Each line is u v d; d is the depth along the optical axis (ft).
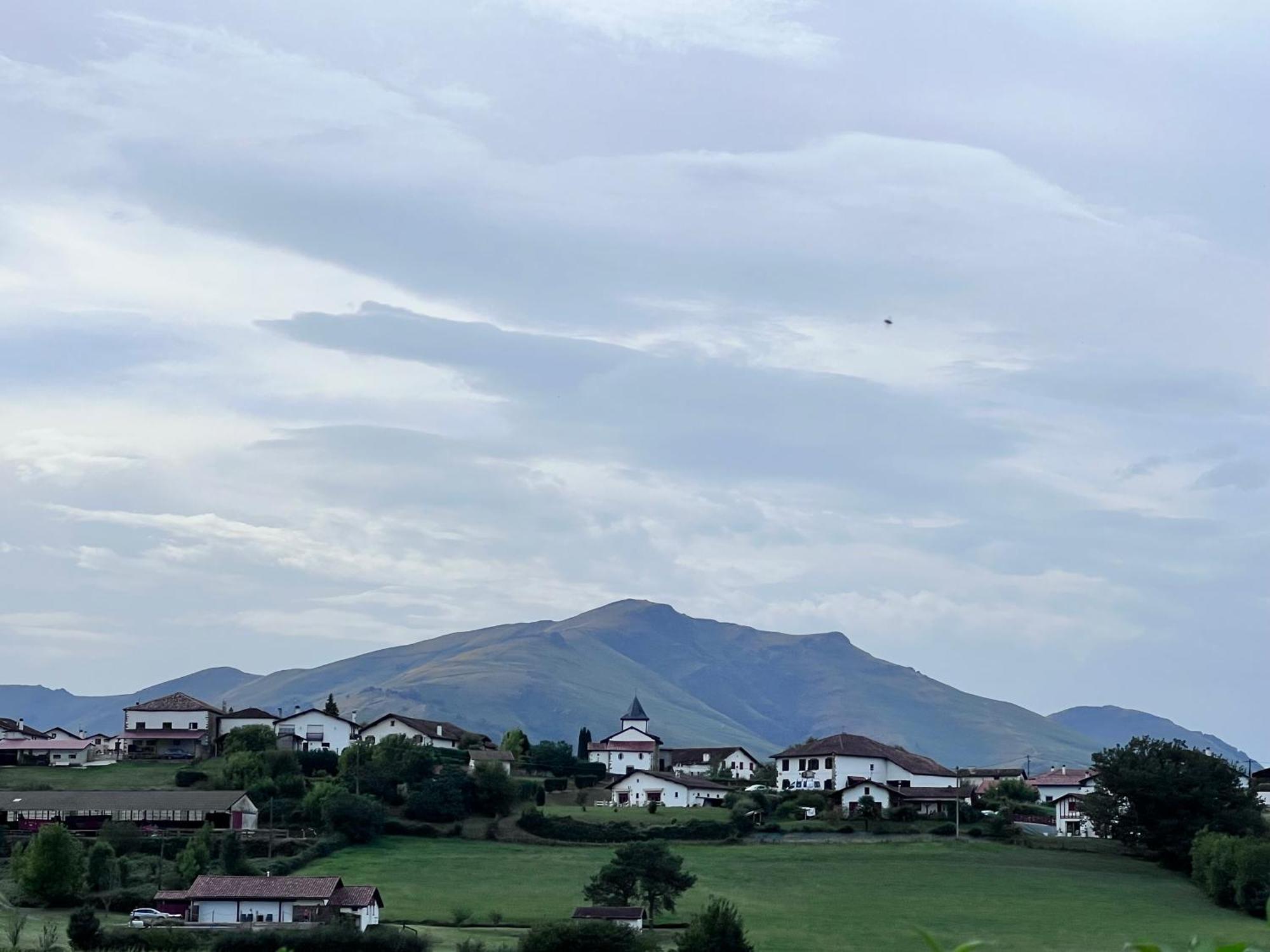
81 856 444.55
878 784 617.62
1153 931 409.69
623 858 426.10
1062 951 379.55
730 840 557.33
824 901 450.71
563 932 339.36
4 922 382.01
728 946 340.18
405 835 548.72
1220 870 456.45
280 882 406.62
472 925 406.00
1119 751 547.08
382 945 349.20
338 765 624.18
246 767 595.47
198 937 361.71
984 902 451.53
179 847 498.28
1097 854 537.65
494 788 576.61
